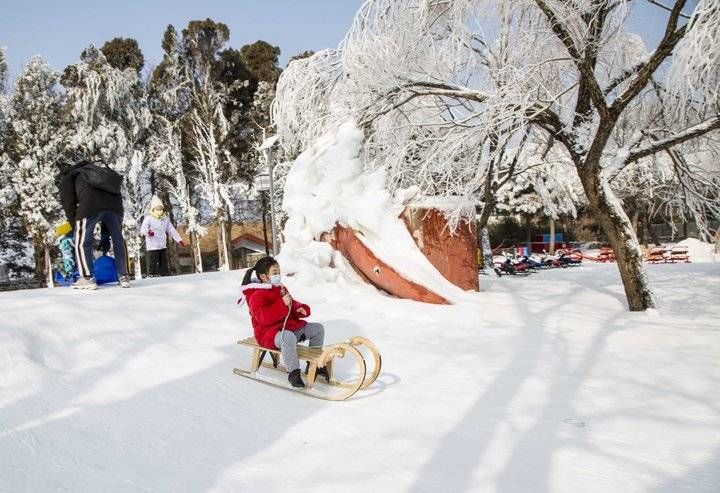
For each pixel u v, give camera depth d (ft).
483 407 14.71
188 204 124.77
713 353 19.61
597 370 18.04
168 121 126.31
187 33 130.00
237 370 17.83
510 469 10.80
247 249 149.89
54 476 10.43
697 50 22.17
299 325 17.15
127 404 14.55
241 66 139.33
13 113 109.91
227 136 133.18
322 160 36.14
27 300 21.72
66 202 25.05
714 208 38.91
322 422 13.73
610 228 29.86
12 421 12.98
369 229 33.04
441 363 19.61
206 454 11.68
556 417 13.82
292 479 10.44
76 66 120.98
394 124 38.99
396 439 12.51
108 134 113.19
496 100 30.01
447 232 32.68
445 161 33.17
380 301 29.12
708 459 11.17
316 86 38.09
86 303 22.15
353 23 32.35
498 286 38.63
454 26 30.71
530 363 19.22
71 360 17.53
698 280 40.52
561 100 34.81
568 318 27.14
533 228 147.23
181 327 21.88
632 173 48.26
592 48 28.19
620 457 11.32
